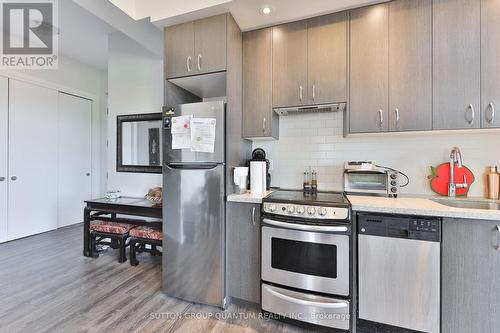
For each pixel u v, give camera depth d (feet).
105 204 9.27
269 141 8.22
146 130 10.12
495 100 5.27
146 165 10.12
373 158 7.18
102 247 10.25
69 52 12.66
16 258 9.30
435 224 4.72
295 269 5.54
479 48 5.36
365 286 5.17
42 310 6.09
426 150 6.75
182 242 6.56
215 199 6.21
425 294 4.78
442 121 5.61
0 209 10.75
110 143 10.75
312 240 5.36
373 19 6.10
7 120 10.90
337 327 5.20
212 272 6.28
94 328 5.47
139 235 8.64
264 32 7.08
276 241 5.73
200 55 6.61
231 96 6.57
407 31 5.84
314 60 6.60
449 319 4.70
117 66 10.59
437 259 4.71
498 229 4.42
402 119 5.90
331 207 5.23
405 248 4.89
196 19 6.66
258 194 6.61
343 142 7.48
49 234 12.25
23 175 11.54
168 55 6.98
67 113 13.51
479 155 6.35
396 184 6.42
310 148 7.80
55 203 12.96
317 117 7.75
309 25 6.65
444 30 5.58
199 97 8.79
